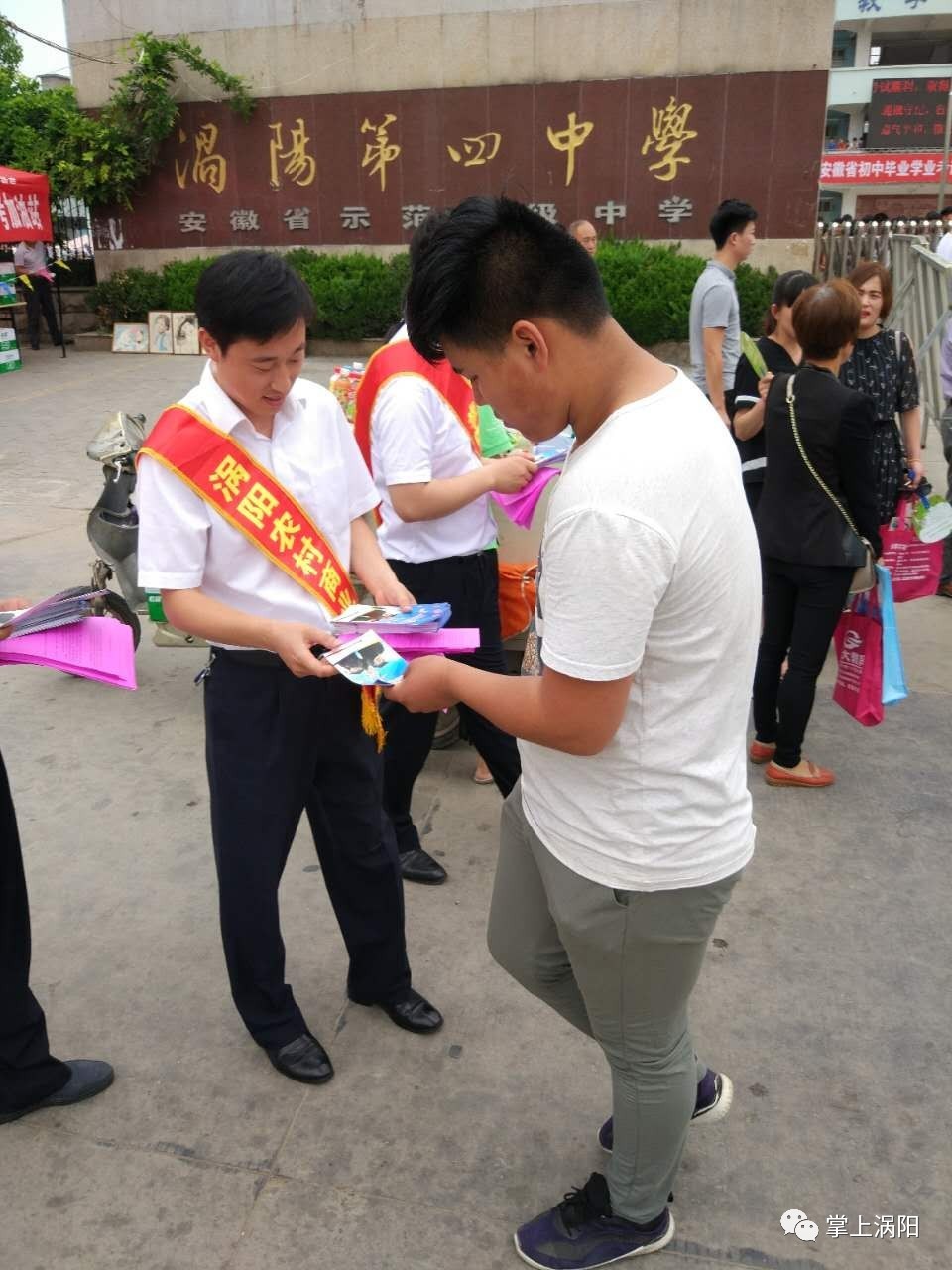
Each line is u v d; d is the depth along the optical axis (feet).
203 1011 7.80
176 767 11.41
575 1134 6.68
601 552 3.95
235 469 6.04
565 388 4.27
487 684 4.74
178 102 42.73
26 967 6.53
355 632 5.96
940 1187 6.25
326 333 42.83
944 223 41.78
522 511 8.54
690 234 39.93
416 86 40.34
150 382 37.83
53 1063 6.82
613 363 4.26
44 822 10.31
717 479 4.18
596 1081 7.10
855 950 8.38
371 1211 6.15
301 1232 6.02
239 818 6.46
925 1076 7.09
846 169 102.12
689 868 4.65
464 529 8.73
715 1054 7.29
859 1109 6.82
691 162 39.06
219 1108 6.91
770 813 10.41
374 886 7.15
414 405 8.02
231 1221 6.09
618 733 4.48
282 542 6.21
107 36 42.98
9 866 6.29
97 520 13.00
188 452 5.89
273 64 41.37
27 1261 5.86
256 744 6.38
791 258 39.40
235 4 40.96
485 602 9.01
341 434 6.75
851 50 112.98
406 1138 6.65
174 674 13.94
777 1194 6.21
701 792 4.59
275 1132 6.72
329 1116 6.83
